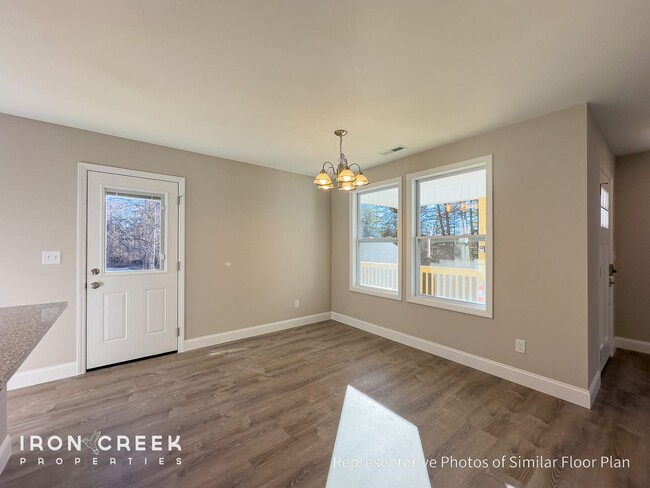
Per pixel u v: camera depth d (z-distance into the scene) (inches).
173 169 131.8
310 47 64.7
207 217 142.0
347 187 100.3
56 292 105.9
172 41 62.7
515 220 103.6
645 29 58.1
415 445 71.8
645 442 72.3
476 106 91.4
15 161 99.5
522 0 51.4
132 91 83.4
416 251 141.1
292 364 119.6
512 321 104.5
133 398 92.8
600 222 104.8
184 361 122.6
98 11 54.1
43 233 103.7
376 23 57.3
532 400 91.7
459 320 121.0
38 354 102.8
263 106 91.9
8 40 62.0
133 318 122.2
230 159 148.9
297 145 127.6
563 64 70.2
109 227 116.7
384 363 120.3
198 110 94.7
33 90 82.9
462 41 62.6
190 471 63.5
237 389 98.9
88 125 107.1
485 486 60.0
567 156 91.9
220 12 54.5
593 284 93.8
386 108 92.7
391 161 150.1
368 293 163.5
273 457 67.7
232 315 150.2
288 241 171.9
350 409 87.1
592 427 78.2
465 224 122.6
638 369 112.5
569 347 91.4
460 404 89.7
